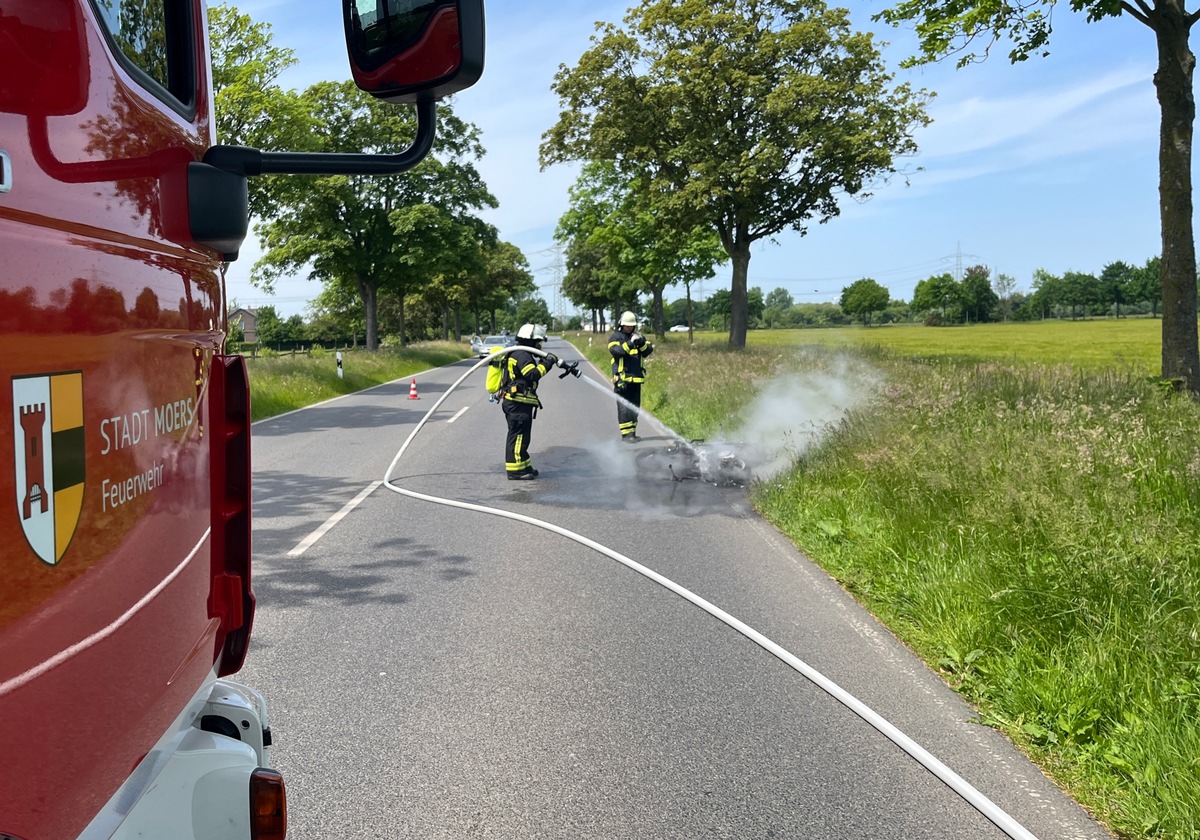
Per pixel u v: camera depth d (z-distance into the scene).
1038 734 3.72
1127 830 3.07
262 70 18.58
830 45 27.33
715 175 27.67
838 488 8.08
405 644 4.90
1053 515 5.41
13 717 1.05
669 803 3.26
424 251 36.66
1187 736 3.40
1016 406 9.95
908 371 16.33
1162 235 11.62
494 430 15.13
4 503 1.03
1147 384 11.34
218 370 1.91
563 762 3.57
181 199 1.66
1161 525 5.36
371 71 1.90
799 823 3.13
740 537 7.35
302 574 6.31
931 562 5.69
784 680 4.38
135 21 1.60
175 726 1.66
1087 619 4.41
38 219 1.14
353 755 3.63
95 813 1.30
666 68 28.22
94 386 1.28
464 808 3.24
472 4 1.79
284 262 36.59
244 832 1.73
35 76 1.15
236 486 1.96
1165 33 11.28
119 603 1.35
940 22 13.00
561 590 5.89
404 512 8.45
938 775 3.37
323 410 19.62
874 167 26.83
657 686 4.31
